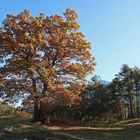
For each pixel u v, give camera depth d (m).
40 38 34.38
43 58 35.62
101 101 75.62
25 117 39.56
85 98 72.88
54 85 33.84
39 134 23.06
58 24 36.47
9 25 35.16
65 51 35.75
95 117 80.12
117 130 35.03
